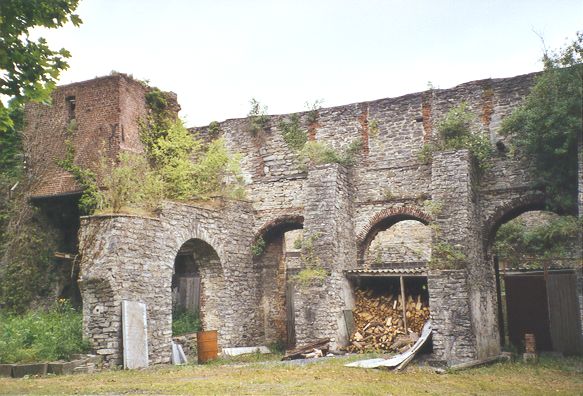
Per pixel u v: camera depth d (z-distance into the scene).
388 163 20.22
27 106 20.03
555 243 19.83
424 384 11.35
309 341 17.23
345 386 10.40
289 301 20.73
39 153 19.47
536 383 11.96
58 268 18.75
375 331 17.47
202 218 18.11
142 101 20.23
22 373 12.39
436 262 16.00
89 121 19.23
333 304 17.45
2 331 14.04
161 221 16.27
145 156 19.39
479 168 18.70
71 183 18.80
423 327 16.41
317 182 18.86
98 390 9.83
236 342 18.91
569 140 15.80
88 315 14.57
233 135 22.66
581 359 16.27
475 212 17.70
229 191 20.66
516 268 20.86
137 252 15.28
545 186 17.77
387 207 19.89
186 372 12.89
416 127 20.09
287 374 12.14
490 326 17.30
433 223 16.83
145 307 15.20
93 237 14.83
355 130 20.92
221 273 18.81
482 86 19.36
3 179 19.30
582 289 14.68
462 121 19.02
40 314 16.27
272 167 21.72
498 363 15.23
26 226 18.64
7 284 18.06
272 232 21.38
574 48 16.34
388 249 26.16
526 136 17.09
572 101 15.80
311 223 18.45
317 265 17.84
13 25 7.01
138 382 11.03
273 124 22.08
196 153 22.69
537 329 18.41
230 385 10.40
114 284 14.51
